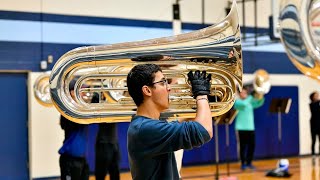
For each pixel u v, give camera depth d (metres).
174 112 1.97
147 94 1.76
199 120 1.72
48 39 7.28
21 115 7.16
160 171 1.75
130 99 2.02
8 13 7.02
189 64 1.98
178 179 1.84
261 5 8.86
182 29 8.27
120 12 7.82
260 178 6.92
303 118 9.69
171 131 1.66
